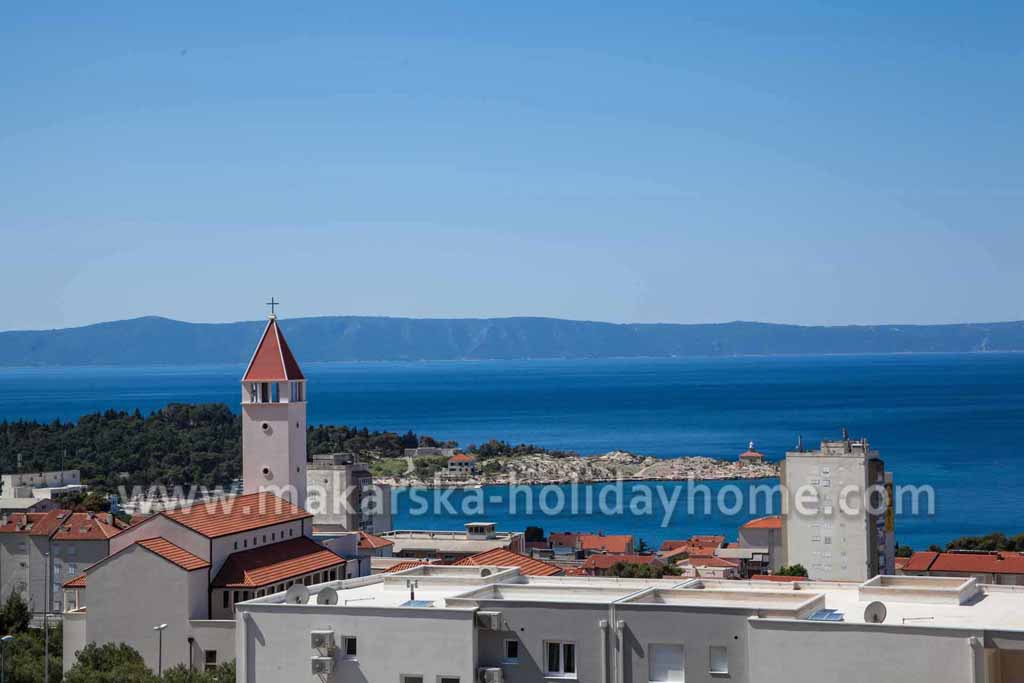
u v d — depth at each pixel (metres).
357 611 76.12
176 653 121.25
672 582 85.44
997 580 182.88
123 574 123.12
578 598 78.69
